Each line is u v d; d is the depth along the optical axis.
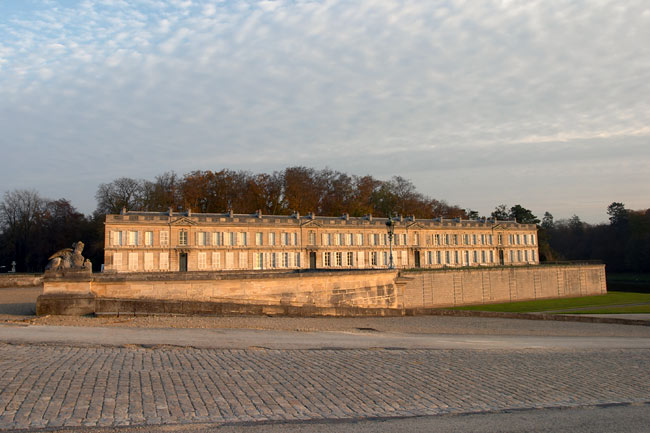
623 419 11.98
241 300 38.62
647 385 16.08
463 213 158.25
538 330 38.72
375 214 133.75
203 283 36.50
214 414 11.02
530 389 14.68
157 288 34.38
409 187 144.25
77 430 9.74
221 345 20.39
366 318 38.09
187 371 14.87
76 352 17.20
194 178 111.25
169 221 84.94
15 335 20.67
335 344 22.17
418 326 35.47
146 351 18.14
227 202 114.31
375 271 53.03
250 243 91.38
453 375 16.09
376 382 14.62
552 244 176.75
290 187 118.75
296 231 95.81
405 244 106.88
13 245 110.31
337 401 12.49
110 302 29.77
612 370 18.55
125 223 82.50
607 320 47.09
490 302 94.12
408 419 11.34
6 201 111.69
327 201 130.25
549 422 11.53
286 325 29.83
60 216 114.94
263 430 10.18
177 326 26.67
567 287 107.38
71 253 31.20
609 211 160.88
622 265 150.12
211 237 88.31
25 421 10.02
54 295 29.73
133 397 11.91
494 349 22.97
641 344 30.09
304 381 14.34
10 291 49.62
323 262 98.06
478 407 12.56
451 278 89.38
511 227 122.00
